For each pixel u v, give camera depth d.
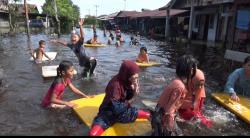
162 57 4.95
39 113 1.93
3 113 1.92
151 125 1.65
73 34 3.08
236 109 2.01
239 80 2.27
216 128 1.76
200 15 9.65
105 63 3.99
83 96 2.23
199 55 5.34
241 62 4.40
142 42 8.39
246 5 5.41
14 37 8.53
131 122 1.74
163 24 13.30
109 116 1.65
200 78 1.75
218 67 4.04
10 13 11.24
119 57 4.74
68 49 5.65
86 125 1.74
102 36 12.43
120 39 8.33
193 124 1.77
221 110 2.08
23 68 3.39
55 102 2.01
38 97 2.26
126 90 1.70
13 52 4.90
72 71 2.06
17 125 1.74
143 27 15.46
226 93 2.38
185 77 1.62
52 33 11.44
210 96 2.44
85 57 2.97
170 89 1.54
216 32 8.77
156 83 2.83
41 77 2.92
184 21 10.46
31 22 14.93
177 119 1.81
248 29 5.50
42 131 1.67
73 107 1.98
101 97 2.20
